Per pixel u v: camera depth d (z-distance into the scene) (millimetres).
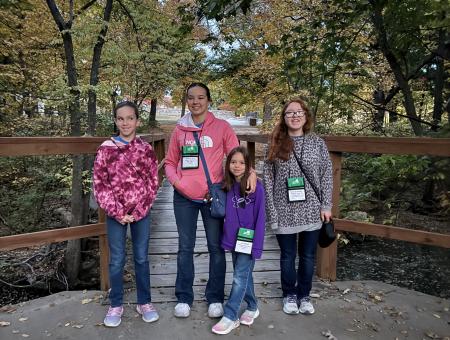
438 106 6875
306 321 2711
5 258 5766
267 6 10219
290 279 2824
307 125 2697
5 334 2568
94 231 3096
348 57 5719
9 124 7941
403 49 5828
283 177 2654
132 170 2531
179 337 2520
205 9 4191
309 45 5965
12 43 8047
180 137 2680
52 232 2877
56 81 5965
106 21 5949
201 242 4406
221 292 2785
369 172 5160
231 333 2555
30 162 7320
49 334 2568
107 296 3094
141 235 2664
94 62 6176
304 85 6234
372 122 7656
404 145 2881
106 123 9602
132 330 2605
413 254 5633
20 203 7039
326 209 2648
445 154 2742
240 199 2525
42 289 5238
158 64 9688
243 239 2510
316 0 7754
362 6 4805
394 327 2648
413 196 6781
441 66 6770
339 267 5219
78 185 5211
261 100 13156
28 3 7922
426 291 4531
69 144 2928
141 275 2707
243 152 2500
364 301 3010
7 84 7816
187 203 2688
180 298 2801
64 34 5754
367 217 5125
